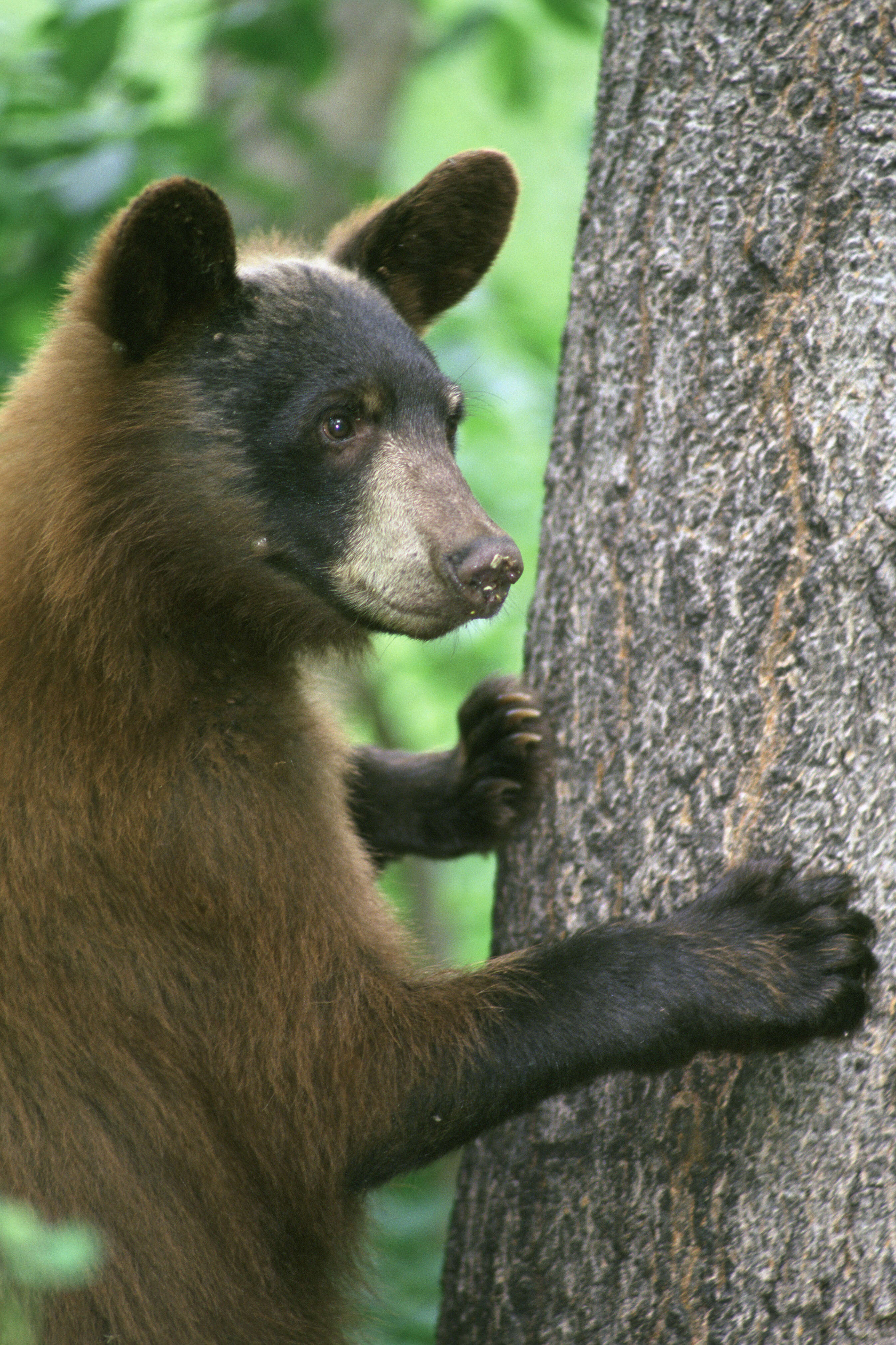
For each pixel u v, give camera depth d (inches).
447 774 313.3
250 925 243.1
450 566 257.4
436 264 310.2
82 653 245.8
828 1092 230.7
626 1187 249.6
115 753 242.5
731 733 241.0
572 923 264.2
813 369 235.0
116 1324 240.4
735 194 244.1
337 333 266.5
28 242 435.2
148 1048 244.2
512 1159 267.6
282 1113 243.4
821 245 235.6
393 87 634.8
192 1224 246.7
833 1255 225.9
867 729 228.1
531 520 622.5
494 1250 268.1
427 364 274.2
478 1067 241.8
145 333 260.5
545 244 798.5
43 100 435.8
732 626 241.0
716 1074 241.4
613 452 260.5
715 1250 236.8
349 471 264.1
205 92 568.1
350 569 265.1
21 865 239.5
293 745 262.5
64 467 257.8
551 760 274.1
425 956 266.5
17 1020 240.4
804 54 237.8
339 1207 251.0
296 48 457.4
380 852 325.4
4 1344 210.5
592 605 263.6
